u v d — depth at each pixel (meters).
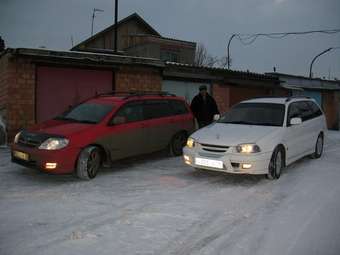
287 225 5.56
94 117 8.58
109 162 8.50
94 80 13.11
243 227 5.46
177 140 10.58
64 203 6.42
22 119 11.74
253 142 7.70
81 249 4.66
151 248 4.71
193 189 7.43
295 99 9.84
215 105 11.82
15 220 5.60
